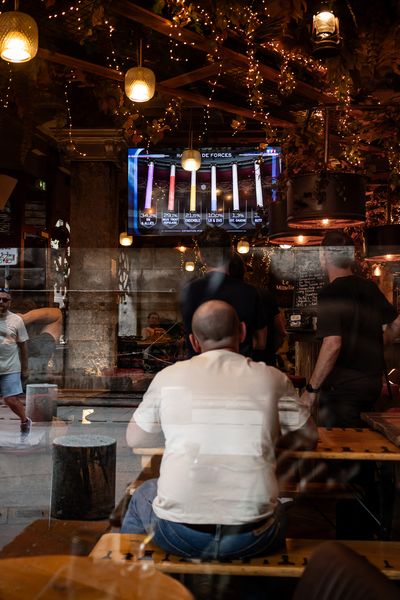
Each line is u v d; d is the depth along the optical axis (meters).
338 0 4.30
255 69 5.07
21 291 4.75
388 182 5.70
